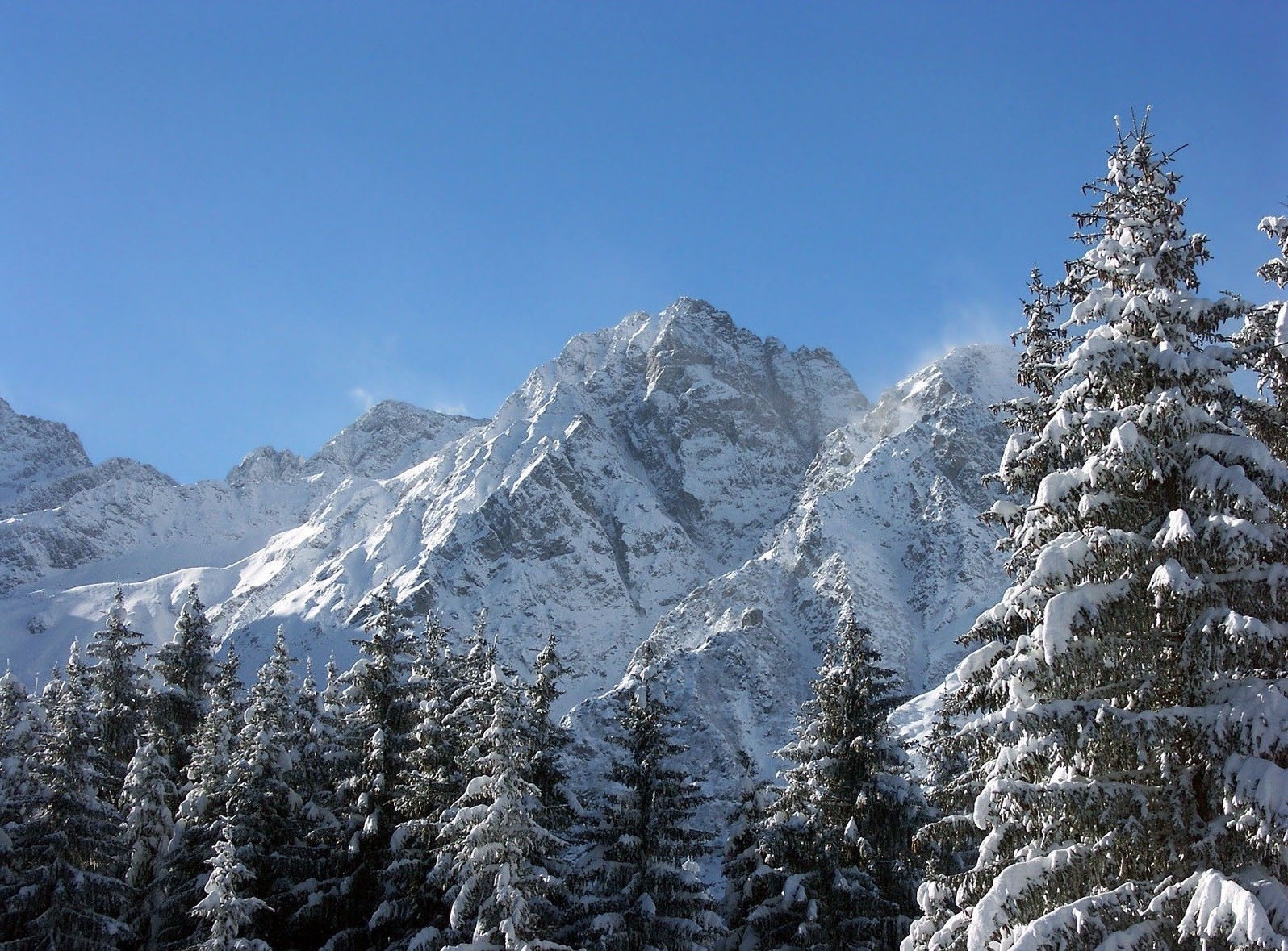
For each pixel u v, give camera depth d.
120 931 34.50
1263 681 14.03
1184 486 15.28
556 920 29.72
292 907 33.88
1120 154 17.75
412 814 32.91
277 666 44.81
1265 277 18.55
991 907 14.19
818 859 31.91
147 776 38.25
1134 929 12.98
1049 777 15.92
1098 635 14.64
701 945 30.12
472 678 36.66
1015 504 18.89
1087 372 16.09
